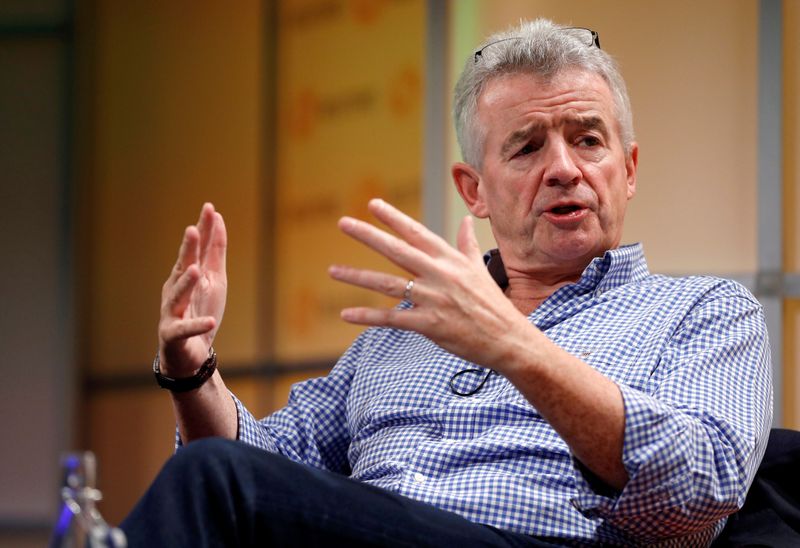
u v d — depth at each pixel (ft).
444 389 22.30
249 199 53.01
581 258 23.30
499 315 17.15
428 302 16.98
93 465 14.51
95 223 56.75
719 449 18.43
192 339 20.65
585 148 23.45
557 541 19.24
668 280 22.44
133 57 56.34
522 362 17.13
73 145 56.24
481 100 24.50
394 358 23.94
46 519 55.62
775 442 21.22
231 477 16.51
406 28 46.50
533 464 20.07
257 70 52.90
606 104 23.67
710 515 18.25
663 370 20.42
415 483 20.21
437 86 43.06
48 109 56.54
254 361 52.37
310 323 50.60
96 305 56.75
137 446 55.88
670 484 17.71
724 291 21.84
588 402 17.48
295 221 51.37
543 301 22.94
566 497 19.48
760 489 20.62
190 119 54.85
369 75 48.08
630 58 38.37
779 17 35.70
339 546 17.02
